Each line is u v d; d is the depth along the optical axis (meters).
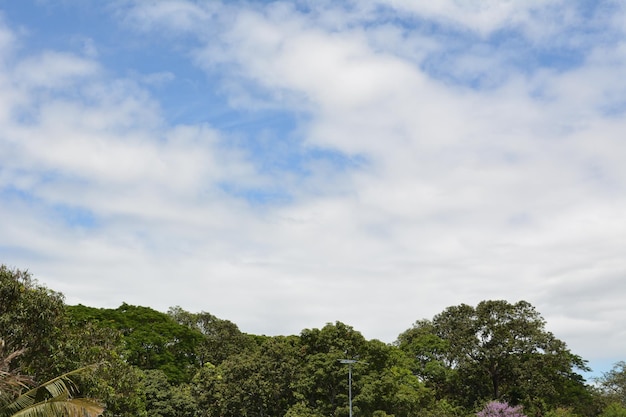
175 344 81.88
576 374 87.75
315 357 61.31
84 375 31.36
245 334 94.94
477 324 80.56
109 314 78.88
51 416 18.17
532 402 78.44
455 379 79.75
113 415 37.28
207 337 88.31
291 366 63.56
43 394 21.92
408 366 77.38
